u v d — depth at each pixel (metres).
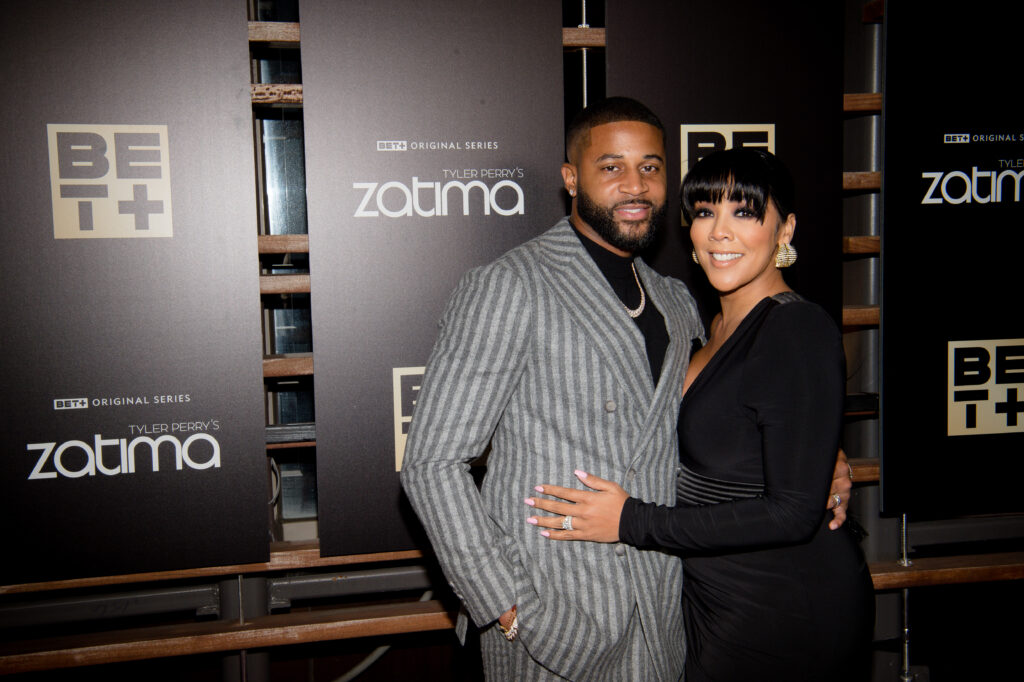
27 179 1.60
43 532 1.64
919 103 1.86
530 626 1.18
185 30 1.65
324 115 1.69
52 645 1.75
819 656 1.23
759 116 1.84
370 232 1.73
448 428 1.14
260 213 2.17
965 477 1.93
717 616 1.29
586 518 1.16
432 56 1.72
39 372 1.63
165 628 1.83
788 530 1.12
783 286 1.30
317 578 1.92
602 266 1.29
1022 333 1.93
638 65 1.80
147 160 1.65
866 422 2.13
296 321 2.29
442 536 1.14
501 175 1.76
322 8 1.68
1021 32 1.88
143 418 1.67
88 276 1.63
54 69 1.60
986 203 1.90
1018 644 2.44
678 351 1.27
